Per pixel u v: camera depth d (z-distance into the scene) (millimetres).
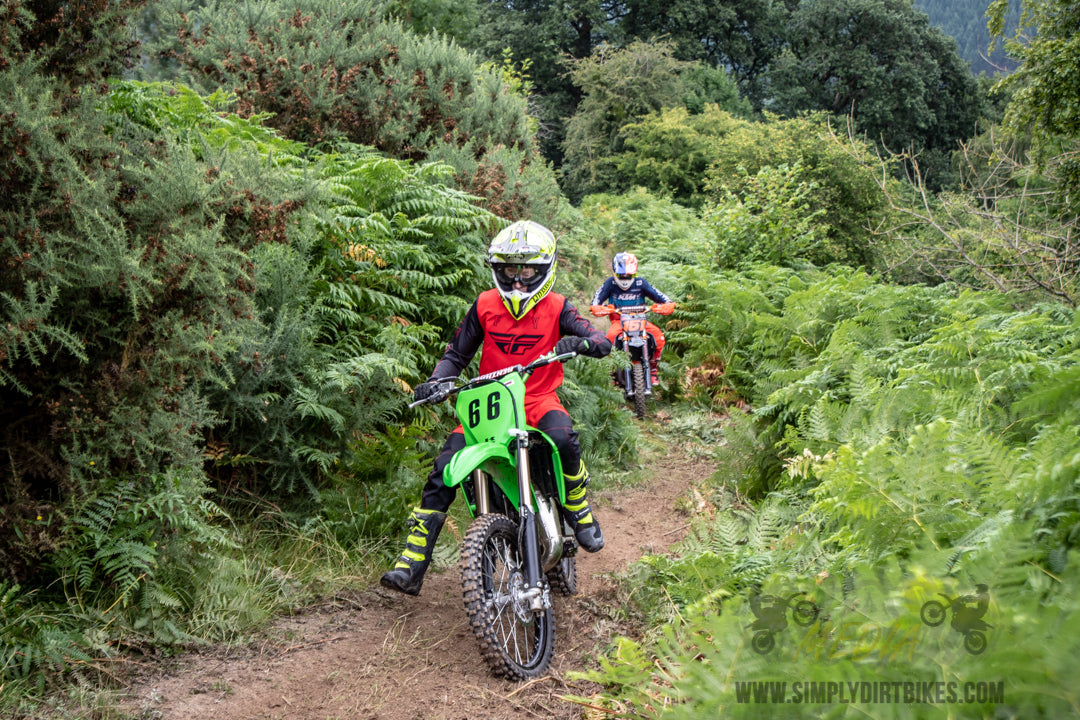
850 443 4320
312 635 3770
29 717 2943
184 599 3721
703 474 6719
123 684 3213
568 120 37438
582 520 4031
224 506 4508
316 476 4898
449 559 4684
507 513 4004
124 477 3740
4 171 3289
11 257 3234
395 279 5891
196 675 3350
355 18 9820
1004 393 4367
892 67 51562
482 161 8602
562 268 12508
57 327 3393
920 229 15414
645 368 8508
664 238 15883
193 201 3854
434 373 4102
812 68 51562
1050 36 11555
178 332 3678
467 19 18297
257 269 4555
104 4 3746
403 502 4785
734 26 53531
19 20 3451
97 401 3596
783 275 10039
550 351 4121
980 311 6590
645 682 2754
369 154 7969
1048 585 2215
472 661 3637
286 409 4641
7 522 3342
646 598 4223
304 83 8273
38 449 3508
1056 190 11469
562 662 3688
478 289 6664
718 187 20953
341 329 5574
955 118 53281
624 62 34188
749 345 8719
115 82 4465
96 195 3504
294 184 4746
